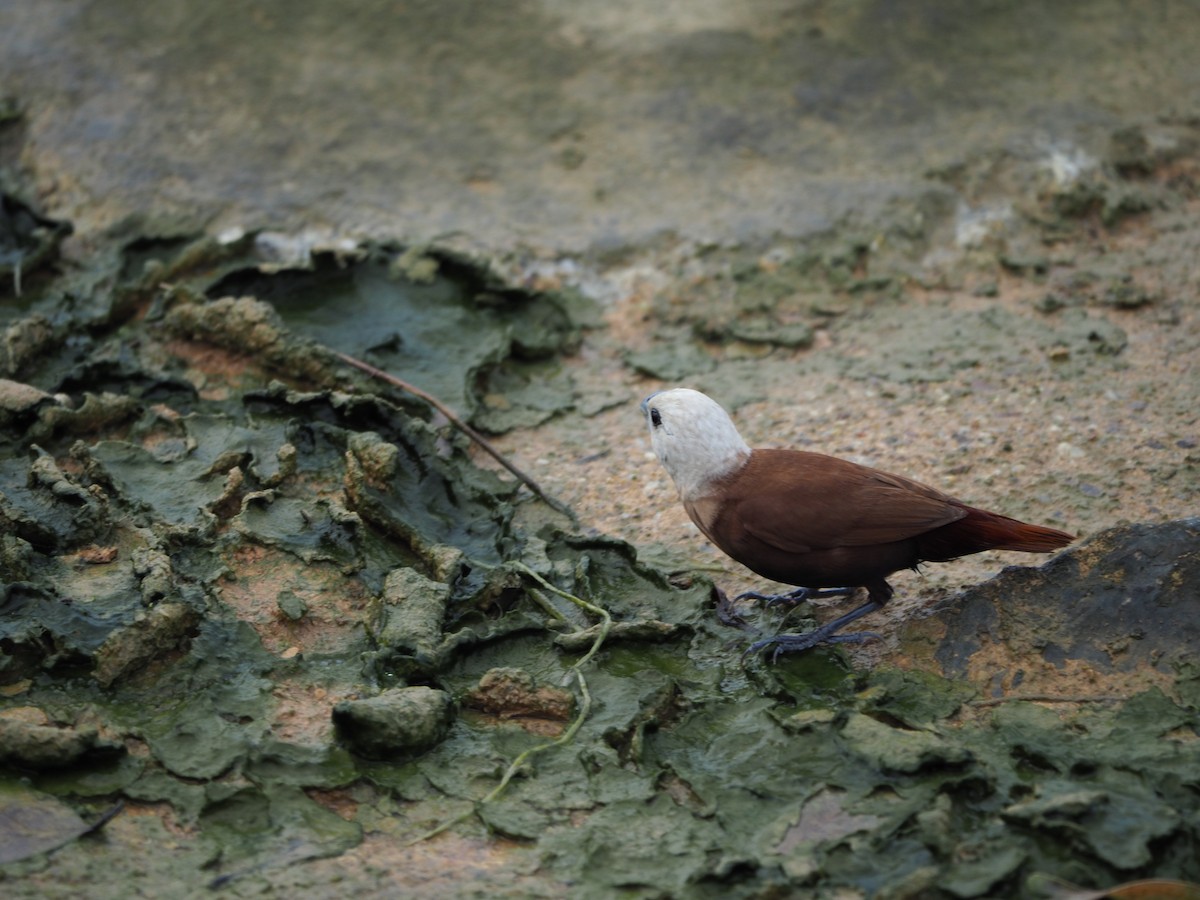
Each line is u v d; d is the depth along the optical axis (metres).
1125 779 6.94
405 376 11.32
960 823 6.87
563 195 13.23
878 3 14.95
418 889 6.62
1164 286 12.19
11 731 7.12
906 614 8.60
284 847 6.85
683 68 14.34
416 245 12.40
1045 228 12.98
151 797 7.10
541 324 12.18
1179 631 7.88
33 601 8.14
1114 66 14.49
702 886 6.51
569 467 10.62
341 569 8.87
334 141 13.65
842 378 11.41
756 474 8.29
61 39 14.57
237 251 12.52
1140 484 9.70
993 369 11.30
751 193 13.17
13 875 6.53
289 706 7.82
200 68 14.30
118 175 13.30
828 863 6.60
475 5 15.11
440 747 7.62
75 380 10.76
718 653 8.47
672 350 11.99
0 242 12.80
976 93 14.09
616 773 7.41
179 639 8.11
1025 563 9.02
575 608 8.75
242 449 9.82
